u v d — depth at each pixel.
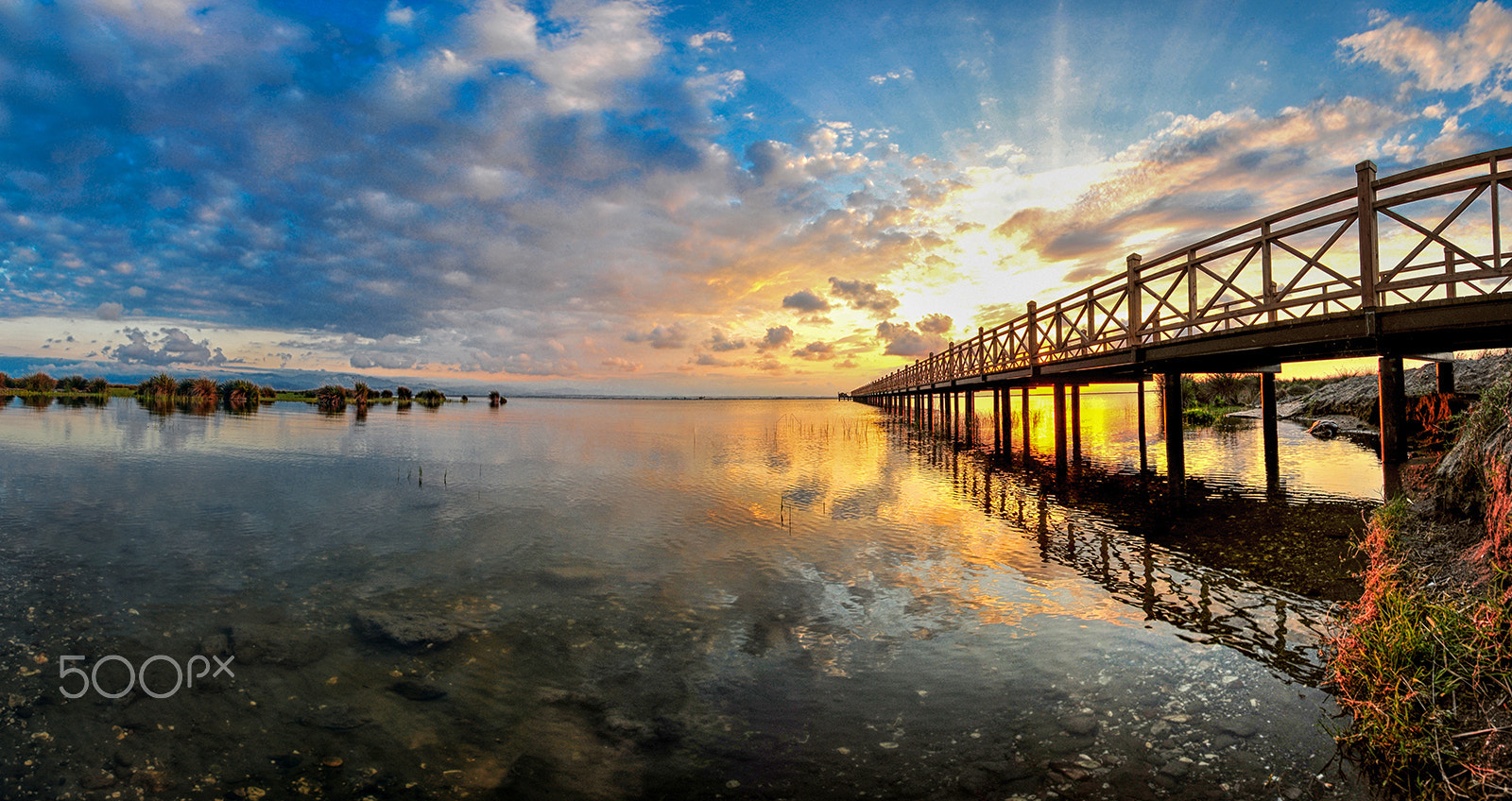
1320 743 3.77
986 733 3.96
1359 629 4.65
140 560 7.34
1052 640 5.33
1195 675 4.66
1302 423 27.25
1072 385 19.02
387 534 8.83
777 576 7.14
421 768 3.67
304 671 4.81
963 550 8.24
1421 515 7.81
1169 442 12.09
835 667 4.89
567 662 4.99
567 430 29.33
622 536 8.92
